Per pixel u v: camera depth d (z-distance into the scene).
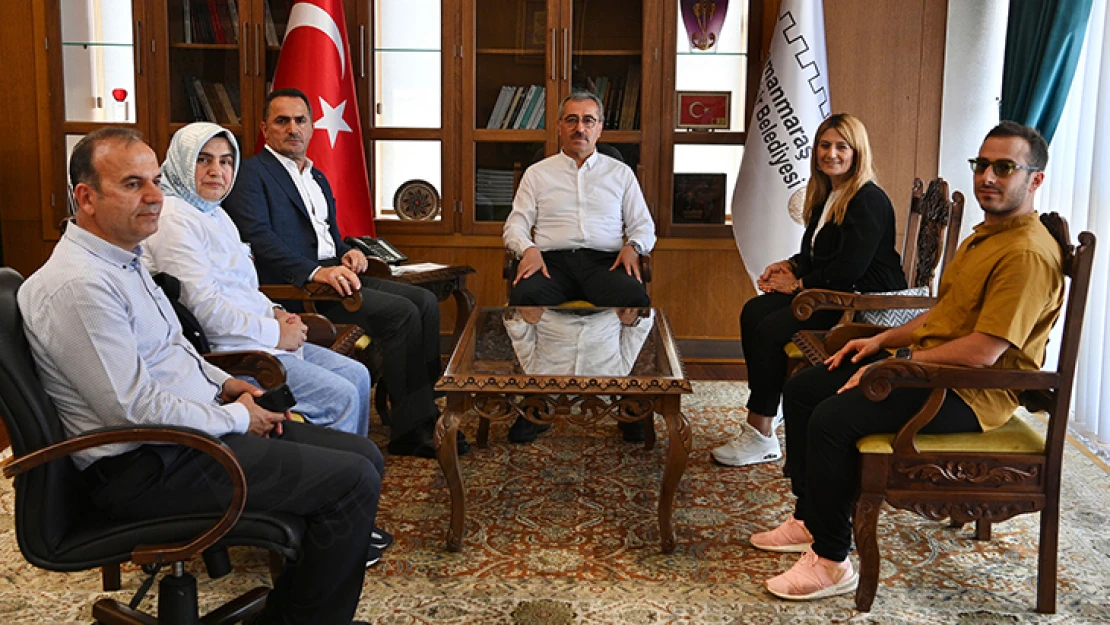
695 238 4.86
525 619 2.35
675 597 2.48
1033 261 2.24
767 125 4.42
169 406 1.87
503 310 3.66
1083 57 3.80
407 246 4.93
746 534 2.88
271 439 1.97
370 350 3.51
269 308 2.87
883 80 4.64
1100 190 3.61
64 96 4.76
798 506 2.77
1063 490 3.22
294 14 4.43
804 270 3.52
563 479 3.32
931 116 4.66
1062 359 2.26
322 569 1.93
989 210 2.33
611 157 4.30
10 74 4.73
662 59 4.73
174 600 1.94
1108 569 2.63
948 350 2.28
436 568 2.63
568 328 3.29
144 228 1.90
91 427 1.85
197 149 2.62
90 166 1.86
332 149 4.47
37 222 4.83
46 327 1.79
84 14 4.73
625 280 4.01
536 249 4.11
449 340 5.01
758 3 4.69
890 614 2.38
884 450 2.31
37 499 1.75
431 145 4.87
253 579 2.51
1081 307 2.22
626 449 3.63
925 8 4.59
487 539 2.83
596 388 2.58
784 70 4.38
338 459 1.94
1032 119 3.80
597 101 4.19
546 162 4.27
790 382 2.79
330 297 3.36
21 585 2.48
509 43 4.77
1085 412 3.84
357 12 4.74
